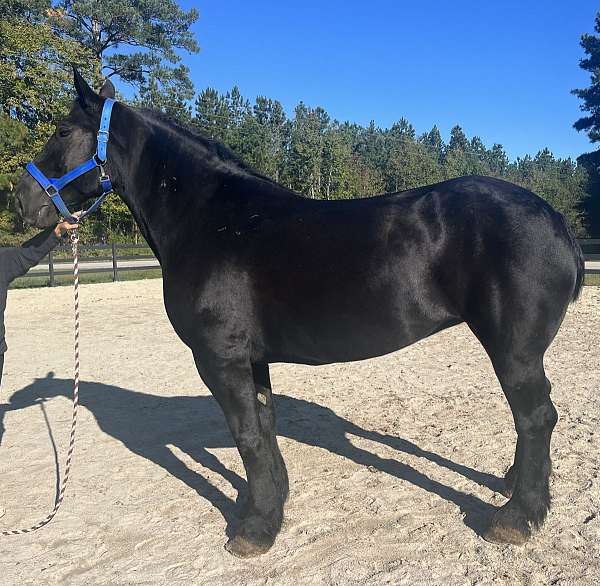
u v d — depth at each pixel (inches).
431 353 288.5
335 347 107.3
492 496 130.3
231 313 108.9
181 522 123.7
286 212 111.0
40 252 131.0
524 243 97.9
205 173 119.4
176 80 1379.2
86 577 103.6
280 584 99.7
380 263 101.1
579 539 110.3
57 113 1016.9
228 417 112.2
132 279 650.8
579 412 185.2
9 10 1104.8
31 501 135.8
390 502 129.1
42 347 314.5
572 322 357.7
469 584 97.6
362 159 2842.0
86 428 188.1
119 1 1226.6
